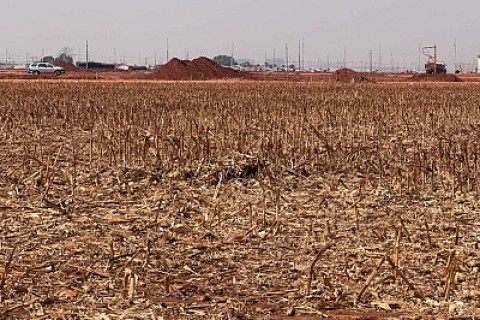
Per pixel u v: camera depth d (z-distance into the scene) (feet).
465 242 42.04
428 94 173.99
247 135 81.30
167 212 49.06
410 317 30.89
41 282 35.09
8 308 31.60
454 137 91.66
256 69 633.20
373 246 40.86
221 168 61.36
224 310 31.58
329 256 39.17
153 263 38.04
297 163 67.21
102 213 49.14
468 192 57.41
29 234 43.47
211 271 37.09
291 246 41.34
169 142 70.13
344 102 136.67
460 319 30.66
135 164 66.39
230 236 43.04
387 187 58.65
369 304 32.58
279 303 32.71
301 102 137.59
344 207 51.24
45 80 280.31
